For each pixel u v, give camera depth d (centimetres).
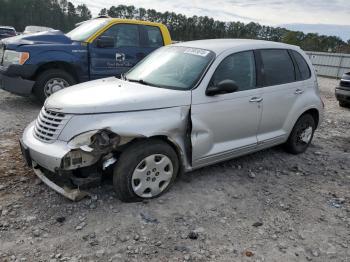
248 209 415
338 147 677
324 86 1936
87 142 364
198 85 432
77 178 378
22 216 370
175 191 439
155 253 328
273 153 605
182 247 338
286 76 547
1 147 551
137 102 390
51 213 378
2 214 370
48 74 796
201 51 477
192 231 363
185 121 419
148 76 477
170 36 952
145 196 406
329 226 393
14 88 781
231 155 480
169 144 421
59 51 796
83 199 404
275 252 342
